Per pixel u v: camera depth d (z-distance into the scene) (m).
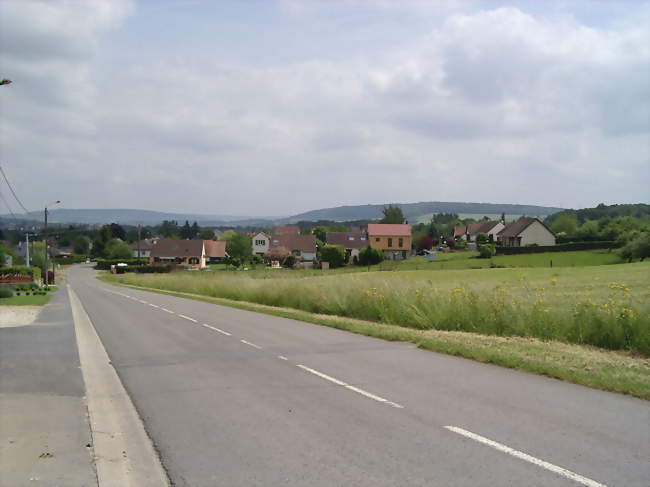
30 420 7.39
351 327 16.48
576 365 10.22
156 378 10.14
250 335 15.81
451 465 5.53
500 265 74.00
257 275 49.62
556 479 5.16
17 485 5.21
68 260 152.12
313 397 8.37
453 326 15.82
